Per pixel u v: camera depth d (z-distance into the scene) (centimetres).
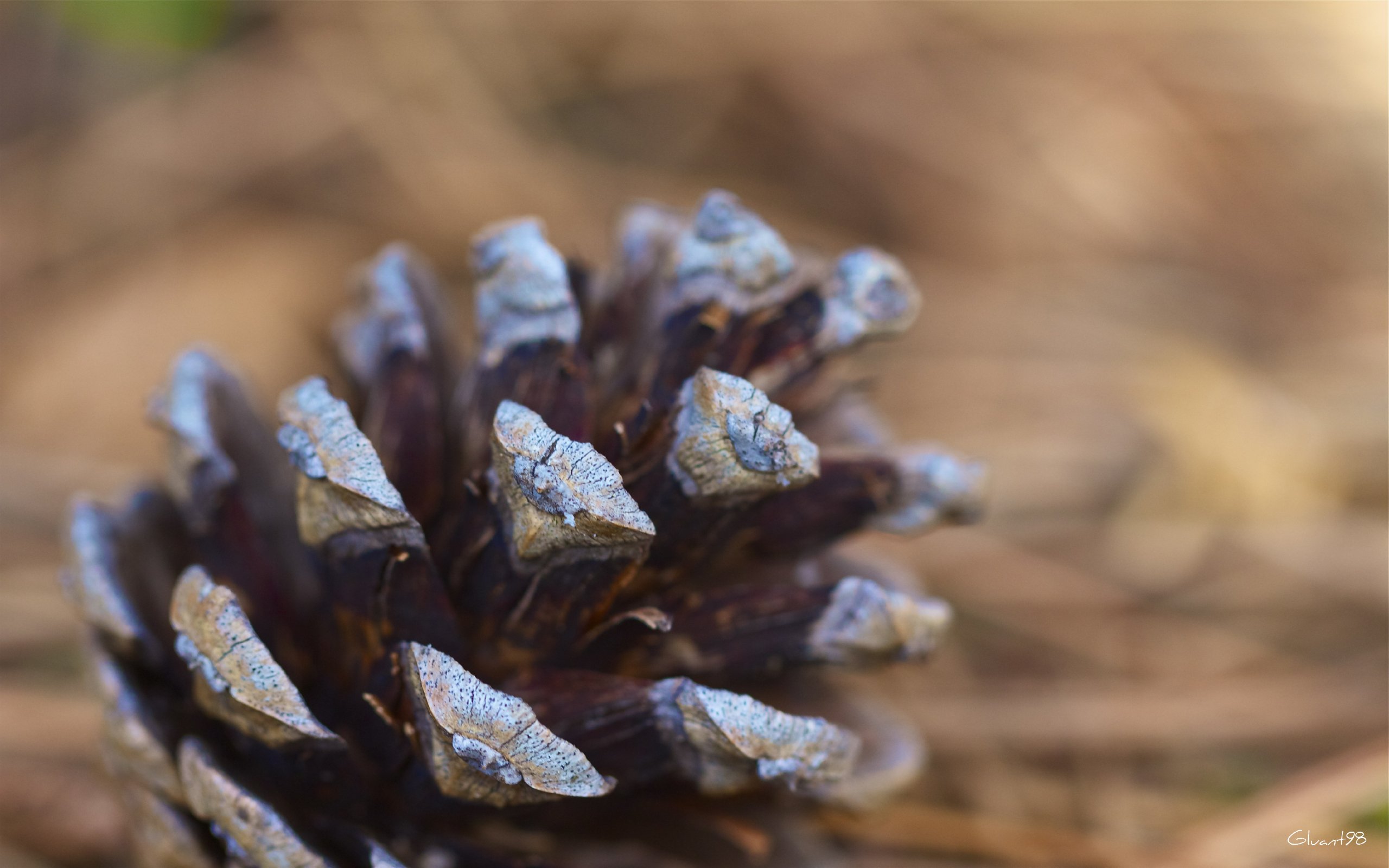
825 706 21
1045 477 30
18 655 24
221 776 20
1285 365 34
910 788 24
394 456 20
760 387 20
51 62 33
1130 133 38
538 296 20
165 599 21
